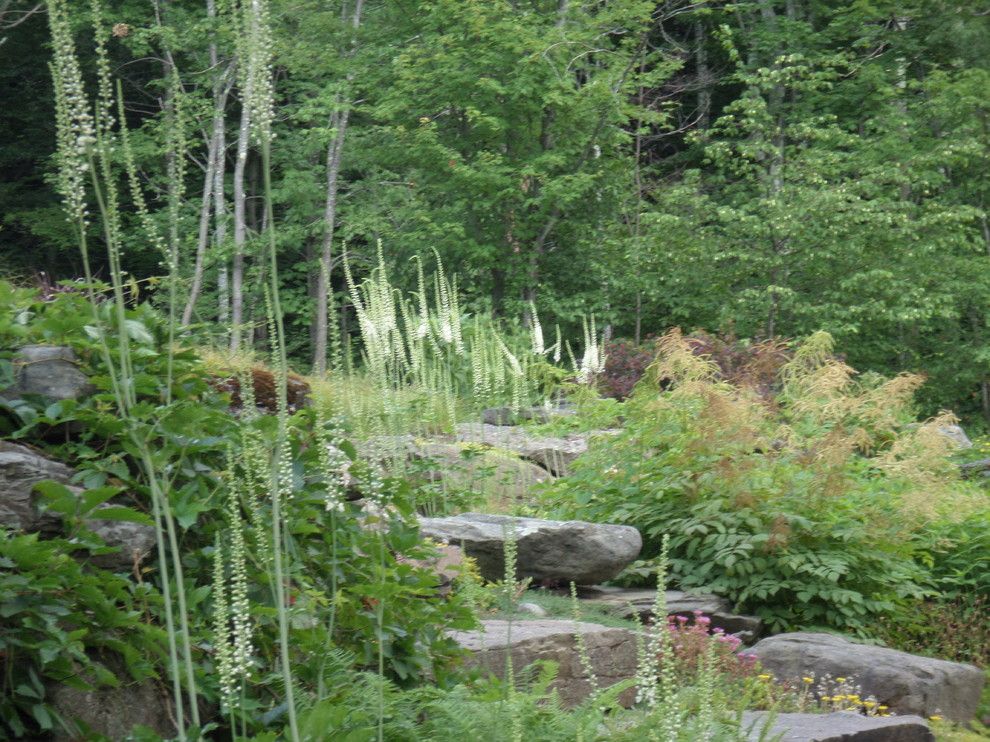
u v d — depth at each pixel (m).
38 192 27.64
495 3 20.41
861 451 10.40
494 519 7.68
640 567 8.07
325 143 25.03
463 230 20.62
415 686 4.25
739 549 7.71
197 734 2.83
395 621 4.24
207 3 24.36
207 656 3.59
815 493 8.13
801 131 21.39
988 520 9.05
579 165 22.19
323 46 23.42
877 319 20.64
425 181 22.36
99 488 3.41
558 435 10.59
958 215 20.66
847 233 20.47
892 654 6.68
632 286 21.78
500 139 21.55
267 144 2.71
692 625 7.46
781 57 22.36
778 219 20.03
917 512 8.24
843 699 6.13
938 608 8.36
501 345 9.43
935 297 20.61
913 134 22.84
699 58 29.12
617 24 22.36
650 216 21.28
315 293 26.17
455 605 4.44
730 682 5.93
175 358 3.96
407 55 20.88
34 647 3.15
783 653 6.71
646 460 8.71
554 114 21.70
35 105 27.89
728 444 8.30
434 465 7.48
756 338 20.30
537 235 22.02
